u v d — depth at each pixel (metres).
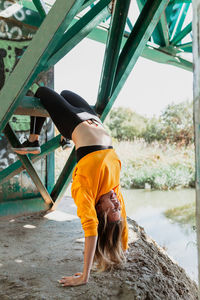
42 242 3.74
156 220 11.73
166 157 21.30
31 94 5.01
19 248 3.51
